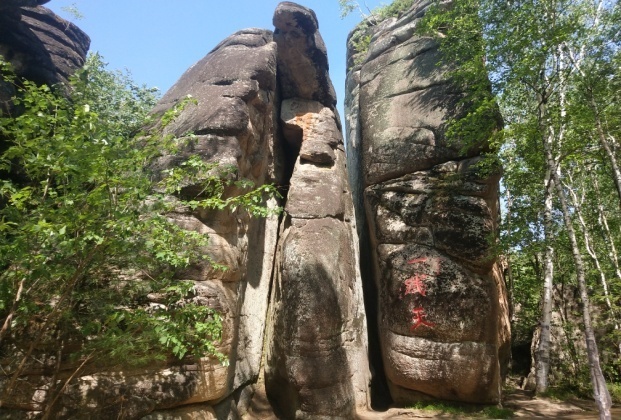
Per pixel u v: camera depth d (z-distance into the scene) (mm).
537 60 11344
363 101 17234
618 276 15211
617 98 11633
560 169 16484
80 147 7035
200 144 11898
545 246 13008
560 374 17922
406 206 14281
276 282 14375
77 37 18312
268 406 13398
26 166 7477
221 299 10664
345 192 16188
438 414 12336
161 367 9781
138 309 8203
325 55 17359
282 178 17766
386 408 14227
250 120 13383
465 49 14227
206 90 13320
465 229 13312
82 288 8438
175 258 7777
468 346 12672
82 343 8930
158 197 8180
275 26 16391
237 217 12531
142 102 15898
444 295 13016
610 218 16906
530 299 21844
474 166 13445
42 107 7574
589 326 9336
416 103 15539
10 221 7699
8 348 8656
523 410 13398
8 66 8852
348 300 13977
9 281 7309
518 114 15719
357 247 15984
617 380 18141
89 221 6895
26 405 8594
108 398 9070
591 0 13070
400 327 13305
